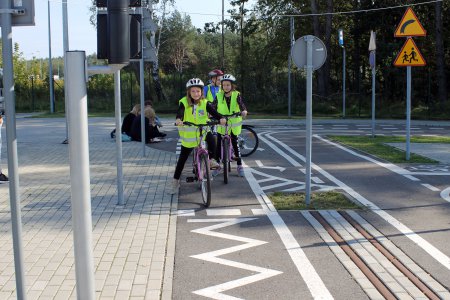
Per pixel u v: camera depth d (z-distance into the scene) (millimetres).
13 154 3576
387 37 38406
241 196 8867
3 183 9844
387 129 22531
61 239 6492
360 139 17469
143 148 13523
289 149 15086
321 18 40625
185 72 42656
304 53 8062
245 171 11375
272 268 5504
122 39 4016
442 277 5254
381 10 37031
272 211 7840
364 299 4730
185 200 8609
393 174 10953
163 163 12445
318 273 5359
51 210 7961
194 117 8625
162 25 44688
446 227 7020
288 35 41500
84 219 3750
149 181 10195
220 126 10203
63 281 5117
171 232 6766
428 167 11797
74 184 3732
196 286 5023
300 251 6039
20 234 3660
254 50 42531
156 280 5137
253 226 7062
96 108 36812
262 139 17797
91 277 3787
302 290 4930
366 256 5863
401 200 8586
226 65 45875
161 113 34625
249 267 5531
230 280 5176
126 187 9602
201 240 6457
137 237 6543
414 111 31516
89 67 4016
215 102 10461
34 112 37188
